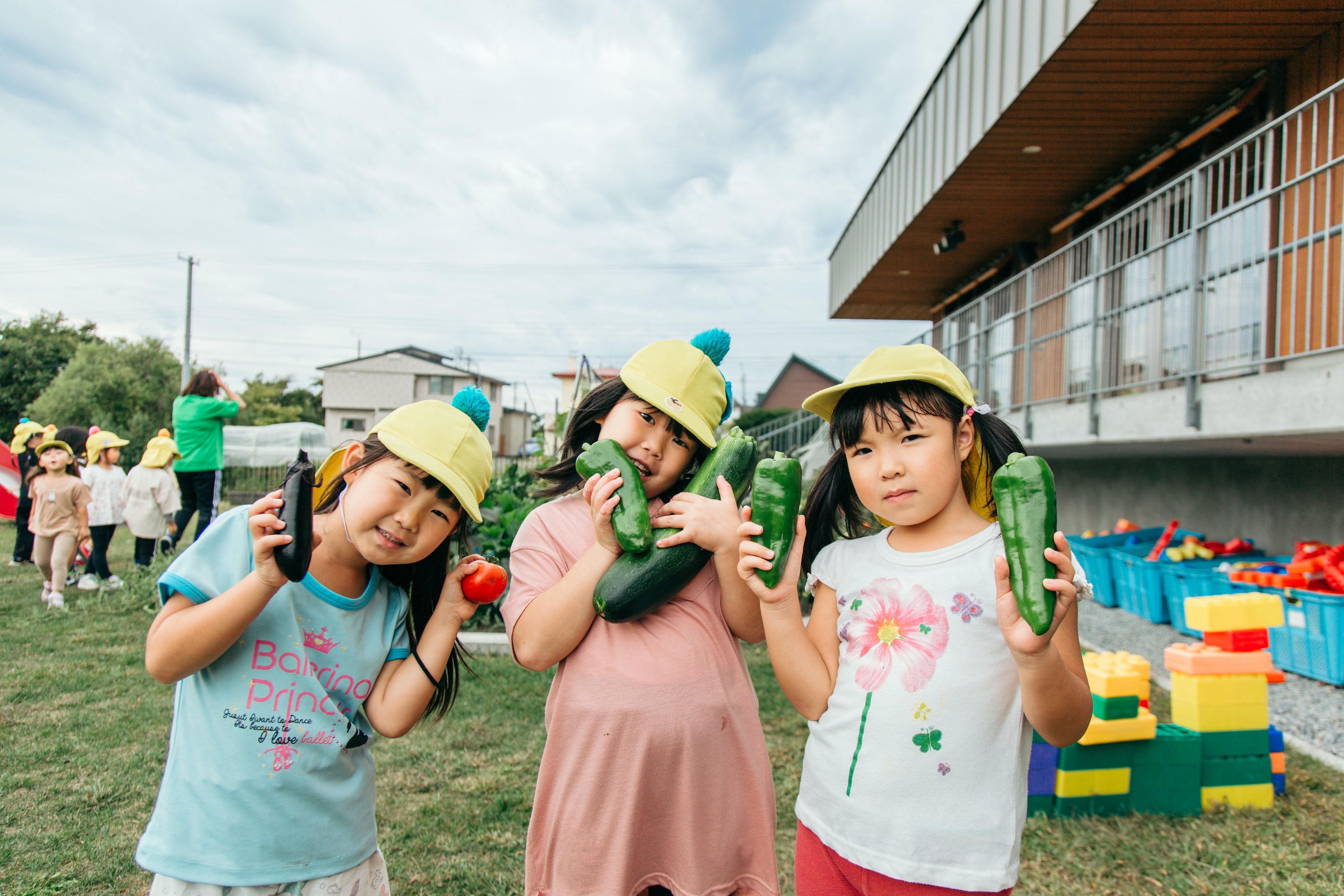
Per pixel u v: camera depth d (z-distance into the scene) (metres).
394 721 1.72
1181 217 7.01
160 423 39.38
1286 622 4.72
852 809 1.51
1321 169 4.03
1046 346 9.25
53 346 43.53
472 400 1.95
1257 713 3.03
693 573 1.69
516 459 7.46
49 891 2.36
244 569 1.63
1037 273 9.58
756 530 1.58
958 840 1.44
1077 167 7.96
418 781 3.13
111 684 4.29
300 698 1.60
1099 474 9.02
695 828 1.65
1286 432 4.14
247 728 1.56
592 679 1.67
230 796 1.53
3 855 2.56
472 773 3.21
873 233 11.77
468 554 1.95
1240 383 4.50
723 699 1.71
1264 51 5.75
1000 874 1.42
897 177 10.32
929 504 1.56
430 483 1.59
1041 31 5.99
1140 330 6.85
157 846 1.51
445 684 1.85
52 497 6.22
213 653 1.51
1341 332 3.92
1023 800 1.52
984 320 9.07
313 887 1.60
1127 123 6.95
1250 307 5.01
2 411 41.06
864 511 1.97
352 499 1.59
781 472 1.60
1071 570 1.34
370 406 52.69
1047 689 1.40
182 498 7.80
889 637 1.58
